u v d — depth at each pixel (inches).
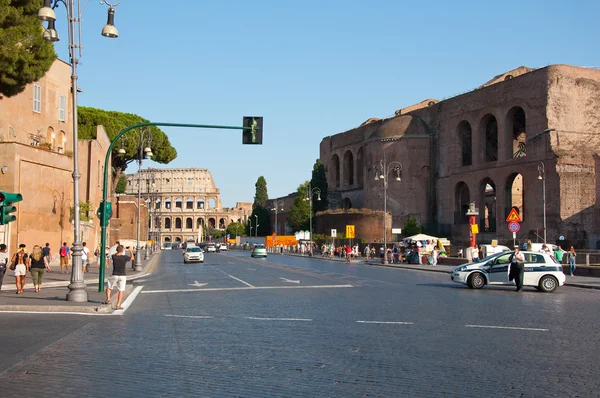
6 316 661.3
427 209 3708.2
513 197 3629.4
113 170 3213.6
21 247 948.0
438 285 1159.0
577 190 2817.4
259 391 321.1
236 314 671.8
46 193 1647.4
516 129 3553.2
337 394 314.7
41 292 956.0
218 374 362.6
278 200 5585.6
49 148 1752.0
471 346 458.9
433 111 3740.2
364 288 1070.4
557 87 2915.8
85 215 2130.9
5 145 1497.3
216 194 7667.3
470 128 3565.5
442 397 308.5
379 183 3782.0
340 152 4690.0
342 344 468.8
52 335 518.3
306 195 4485.7
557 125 2901.1
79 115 2787.9
